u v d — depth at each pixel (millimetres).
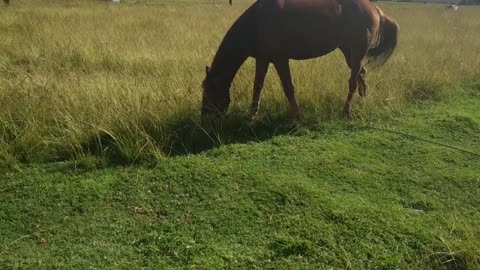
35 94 5551
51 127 4949
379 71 7254
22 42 9062
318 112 5797
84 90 5691
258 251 3275
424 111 6238
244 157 4695
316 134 5387
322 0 5184
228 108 5773
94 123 4984
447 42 10445
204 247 3312
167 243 3361
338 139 5266
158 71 7113
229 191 4020
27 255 3209
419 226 3564
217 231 3508
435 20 15453
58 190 3996
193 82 6332
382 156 4844
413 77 7082
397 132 5418
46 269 3070
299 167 4496
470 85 7508
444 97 6848
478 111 6289
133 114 5105
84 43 9078
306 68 6898
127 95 5527
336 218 3635
